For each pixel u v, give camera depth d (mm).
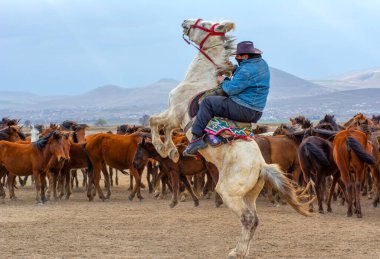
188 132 10305
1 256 10305
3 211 16844
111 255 10391
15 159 18688
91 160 20078
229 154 9492
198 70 11008
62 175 20844
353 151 14930
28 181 29281
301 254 10508
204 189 20594
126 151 19859
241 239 9414
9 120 25156
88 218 15219
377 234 12594
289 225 13883
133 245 11336
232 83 9516
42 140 18547
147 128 23297
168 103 11344
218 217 15352
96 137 20094
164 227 13617
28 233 12734
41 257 10219
